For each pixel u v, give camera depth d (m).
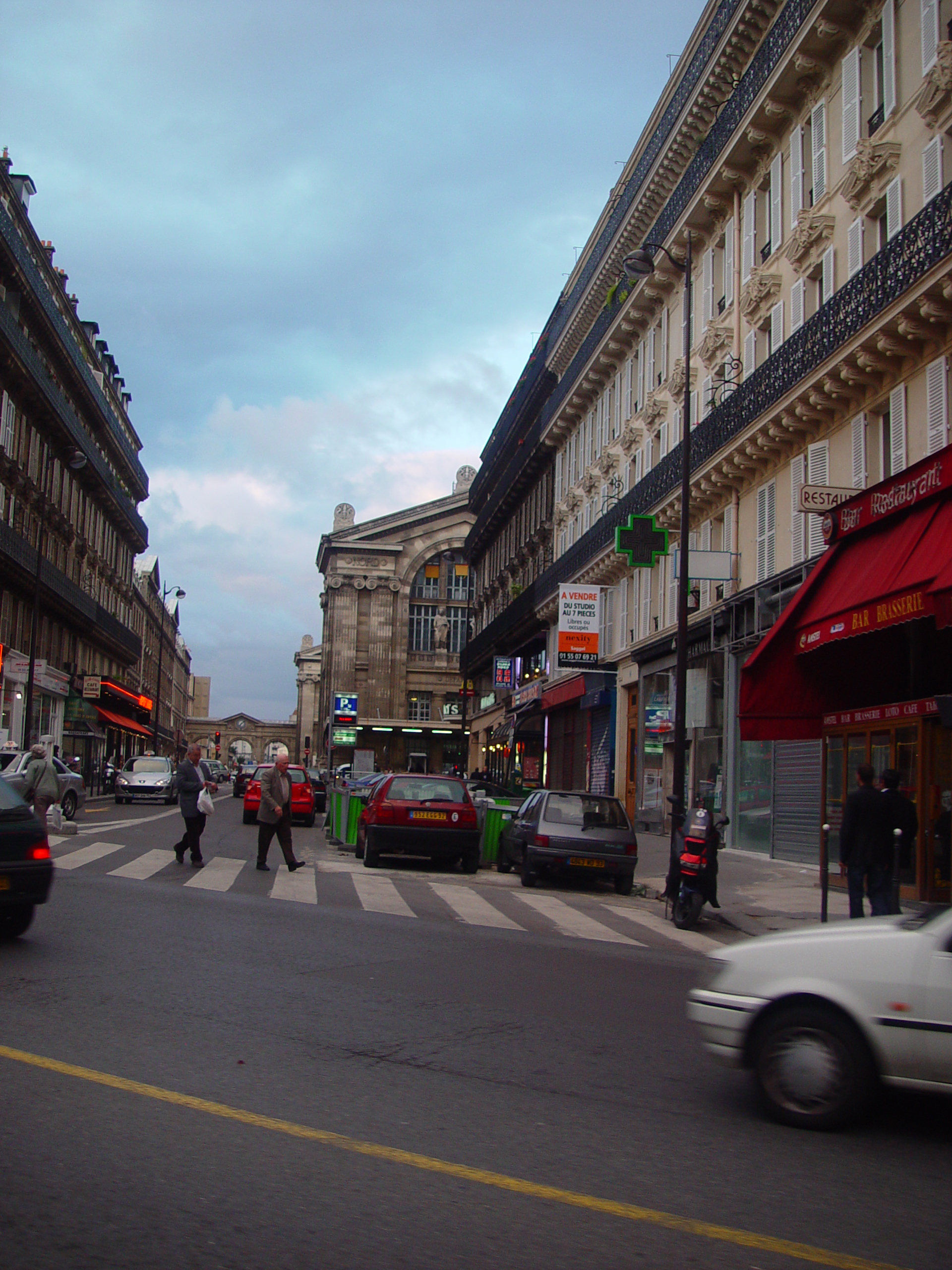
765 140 23.91
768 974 5.86
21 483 41.84
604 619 36.22
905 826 11.98
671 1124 5.60
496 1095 5.92
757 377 22.80
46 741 22.66
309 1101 5.60
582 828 18.00
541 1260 3.90
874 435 19.33
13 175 42.62
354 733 84.81
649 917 15.53
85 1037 6.55
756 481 24.34
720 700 25.53
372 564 89.00
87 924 10.85
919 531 13.92
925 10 17.52
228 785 83.94
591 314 39.00
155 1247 3.86
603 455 37.31
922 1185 4.86
